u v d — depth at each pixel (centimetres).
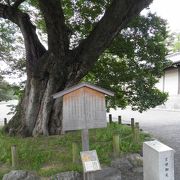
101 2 1071
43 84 954
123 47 1088
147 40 1103
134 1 812
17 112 1038
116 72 1120
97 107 568
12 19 1044
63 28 893
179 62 2108
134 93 1120
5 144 824
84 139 564
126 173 665
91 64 938
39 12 1219
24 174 587
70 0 1113
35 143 839
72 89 555
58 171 605
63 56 902
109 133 933
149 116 1988
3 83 1412
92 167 504
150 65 1143
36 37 1027
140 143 828
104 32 864
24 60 1323
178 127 1377
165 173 427
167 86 2533
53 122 960
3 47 1359
